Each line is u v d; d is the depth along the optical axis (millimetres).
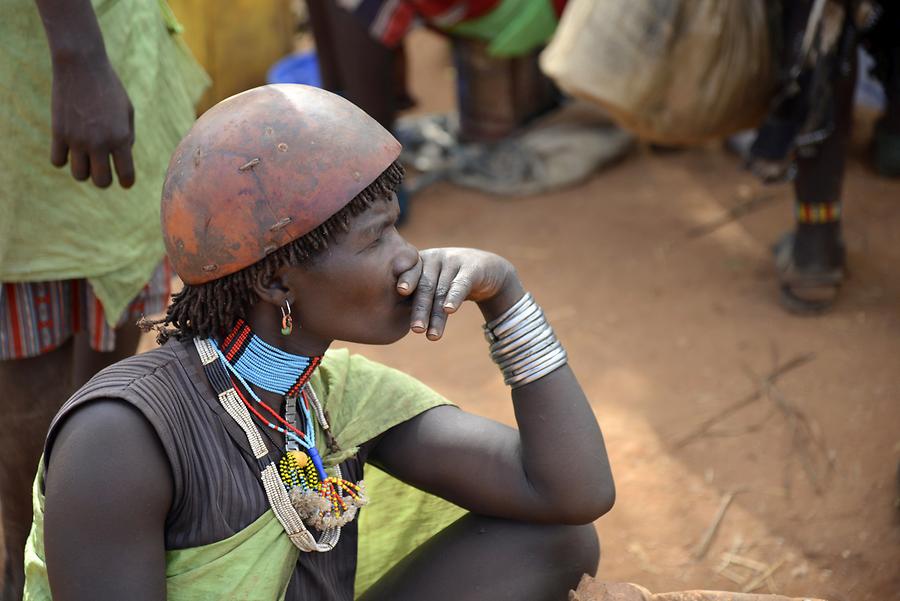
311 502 1798
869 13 3818
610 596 1965
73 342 2650
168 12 2693
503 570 2049
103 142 2221
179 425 1693
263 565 1759
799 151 3871
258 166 1593
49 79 2305
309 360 1807
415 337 4285
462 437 2049
